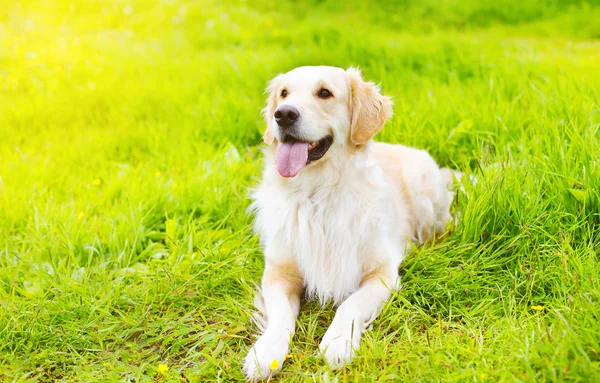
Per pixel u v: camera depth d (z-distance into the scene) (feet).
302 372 8.47
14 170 16.21
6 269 11.37
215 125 18.02
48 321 9.94
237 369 8.66
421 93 18.16
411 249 11.75
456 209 12.57
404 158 13.58
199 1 37.06
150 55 27.55
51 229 12.71
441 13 36.14
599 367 7.29
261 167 15.28
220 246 12.01
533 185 11.43
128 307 10.52
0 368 8.87
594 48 27.84
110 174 16.07
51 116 20.74
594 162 11.10
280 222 10.94
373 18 35.53
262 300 10.46
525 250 10.56
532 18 35.58
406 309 10.03
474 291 10.03
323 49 24.07
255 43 29.60
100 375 8.73
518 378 7.47
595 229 10.77
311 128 10.41
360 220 10.70
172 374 8.63
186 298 10.59
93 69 25.30
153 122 19.22
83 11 34.88
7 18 32.24
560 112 14.73
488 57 21.84
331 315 10.28
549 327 8.50
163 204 13.88
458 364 8.10
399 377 7.96
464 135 15.58
